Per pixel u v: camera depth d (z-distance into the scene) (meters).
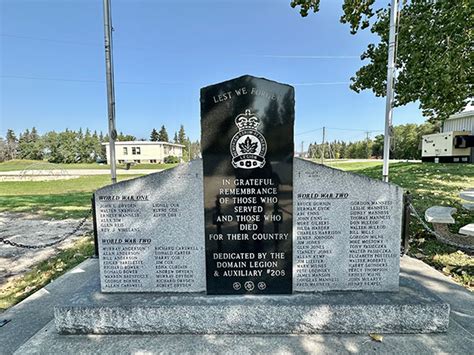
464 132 21.09
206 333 2.87
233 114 3.00
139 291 3.20
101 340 2.79
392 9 5.69
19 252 5.76
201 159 3.07
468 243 4.69
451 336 2.75
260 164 3.04
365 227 3.08
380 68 8.62
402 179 12.98
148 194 3.12
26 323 3.14
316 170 3.04
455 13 6.14
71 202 11.92
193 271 3.18
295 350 2.60
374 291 3.10
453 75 6.70
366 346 2.63
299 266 3.13
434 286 3.60
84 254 5.45
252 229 3.09
